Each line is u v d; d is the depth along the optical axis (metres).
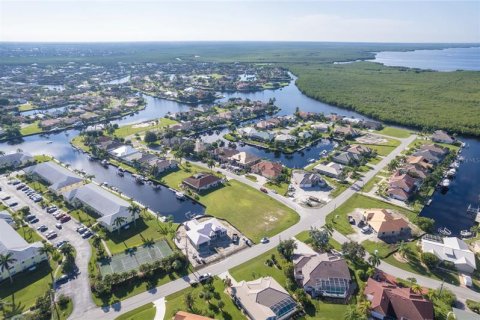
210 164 199.62
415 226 138.00
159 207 158.38
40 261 118.19
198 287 105.88
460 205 158.00
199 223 135.88
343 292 101.25
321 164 199.62
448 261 113.62
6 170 197.00
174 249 124.50
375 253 115.62
